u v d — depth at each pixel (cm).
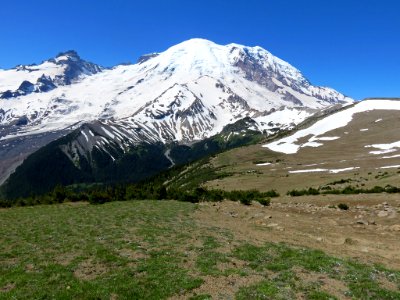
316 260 2573
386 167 10131
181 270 2464
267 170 13162
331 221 4156
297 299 1981
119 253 2958
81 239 3578
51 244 3428
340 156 14188
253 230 3775
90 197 7425
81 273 2531
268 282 2198
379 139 16250
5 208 7606
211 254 2800
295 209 5066
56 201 8106
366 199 5247
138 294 2116
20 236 3941
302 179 10200
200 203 6438
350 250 2958
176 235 3525
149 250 3008
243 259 2678
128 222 4412
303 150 16988
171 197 7394
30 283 2364
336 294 2039
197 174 16588
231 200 6694
